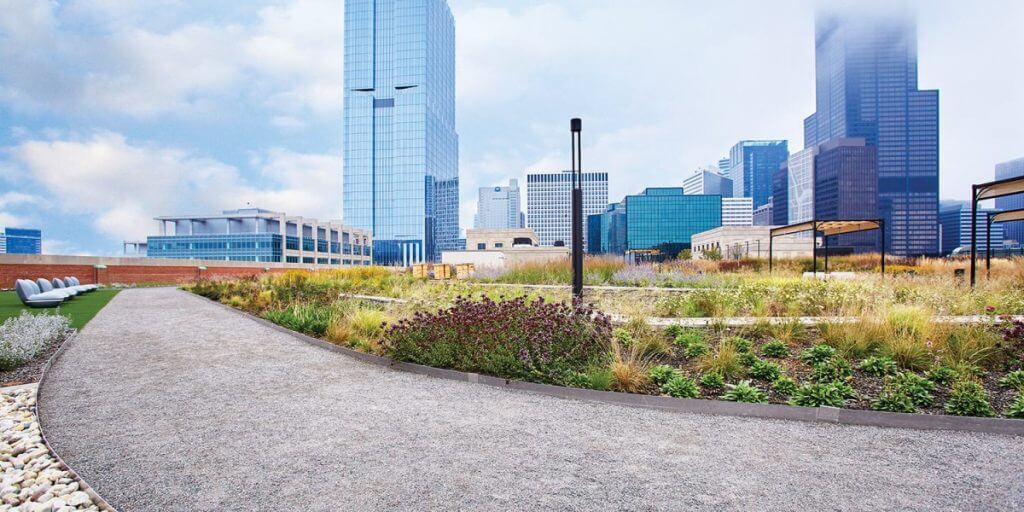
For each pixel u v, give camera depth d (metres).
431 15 134.75
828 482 3.25
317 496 3.08
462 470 3.45
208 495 3.12
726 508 2.89
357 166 128.25
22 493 3.16
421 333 7.13
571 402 5.22
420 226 125.44
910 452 3.78
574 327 6.57
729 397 5.01
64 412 4.93
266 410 4.94
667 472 3.41
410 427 4.40
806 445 3.94
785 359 6.49
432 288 17.08
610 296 13.38
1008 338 5.90
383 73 129.38
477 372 6.32
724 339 7.13
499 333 6.56
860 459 3.64
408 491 3.13
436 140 139.25
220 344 8.95
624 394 5.21
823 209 179.50
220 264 41.28
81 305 16.75
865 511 2.86
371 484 3.24
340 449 3.87
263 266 46.50
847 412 4.55
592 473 3.40
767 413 4.73
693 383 5.38
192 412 4.89
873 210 167.00
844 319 7.38
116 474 3.46
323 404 5.15
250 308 14.81
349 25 131.00
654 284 17.77
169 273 36.31
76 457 3.78
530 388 5.71
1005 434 4.17
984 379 5.39
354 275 24.58
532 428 4.37
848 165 168.00
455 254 40.44
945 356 5.80
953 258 28.27
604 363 6.15
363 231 107.25
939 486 3.19
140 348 8.52
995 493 3.09
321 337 9.48
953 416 4.36
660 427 4.40
